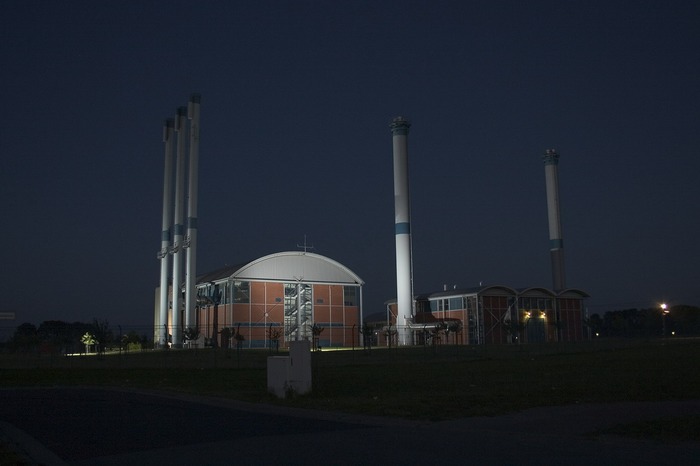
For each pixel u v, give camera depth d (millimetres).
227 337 70750
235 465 11250
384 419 17422
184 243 81000
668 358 44406
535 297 97125
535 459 11609
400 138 93062
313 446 13188
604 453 12156
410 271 90375
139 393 27203
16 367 46875
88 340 68875
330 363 46188
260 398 23531
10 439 14594
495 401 21172
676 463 11164
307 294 87062
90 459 12062
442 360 49000
